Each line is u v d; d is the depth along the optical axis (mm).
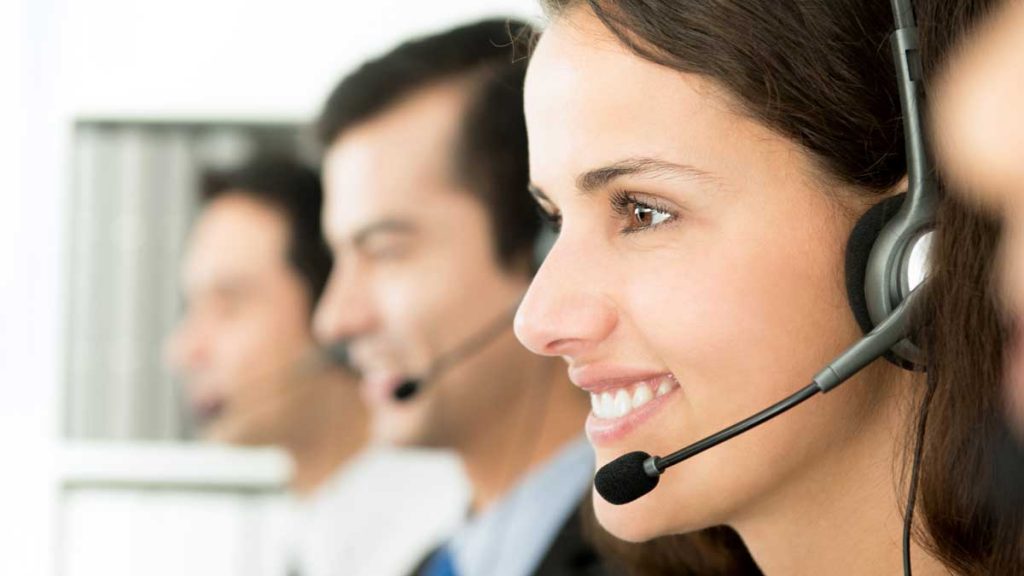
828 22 796
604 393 867
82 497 2350
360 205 1836
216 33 2400
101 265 2381
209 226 2346
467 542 1783
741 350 793
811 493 837
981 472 758
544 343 846
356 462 2295
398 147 1815
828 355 806
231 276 2318
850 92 797
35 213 2441
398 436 1819
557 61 842
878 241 779
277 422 2301
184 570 2311
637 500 839
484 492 1783
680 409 826
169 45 2404
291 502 2307
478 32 1817
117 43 2414
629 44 797
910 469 822
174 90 2393
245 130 2371
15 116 2422
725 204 795
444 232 1791
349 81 1841
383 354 1861
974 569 776
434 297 1804
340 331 1903
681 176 794
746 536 880
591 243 839
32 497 2350
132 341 2355
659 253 814
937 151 744
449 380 1784
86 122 2412
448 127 1794
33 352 2416
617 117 805
